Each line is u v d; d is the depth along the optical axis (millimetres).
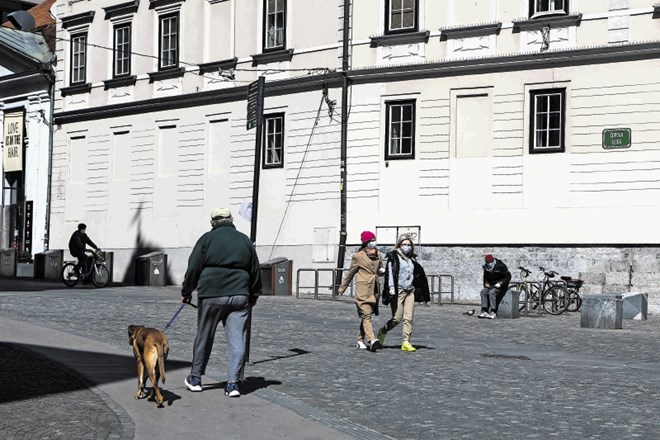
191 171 43406
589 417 12797
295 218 39312
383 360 18297
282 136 40000
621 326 26297
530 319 29016
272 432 11531
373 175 37062
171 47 44594
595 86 33125
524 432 11805
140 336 13172
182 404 13008
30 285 39031
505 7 34750
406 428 12008
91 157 47969
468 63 35062
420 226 35938
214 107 42625
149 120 45281
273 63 40438
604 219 32812
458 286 35125
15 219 52031
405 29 36812
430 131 35938
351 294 37062
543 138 34031
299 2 39625
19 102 51938
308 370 16719
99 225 47375
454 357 19062
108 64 47250
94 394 13609
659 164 32094
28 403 12859
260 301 33031
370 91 37281
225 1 42312
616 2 32781
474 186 35062
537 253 33812
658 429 12031
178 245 43719
